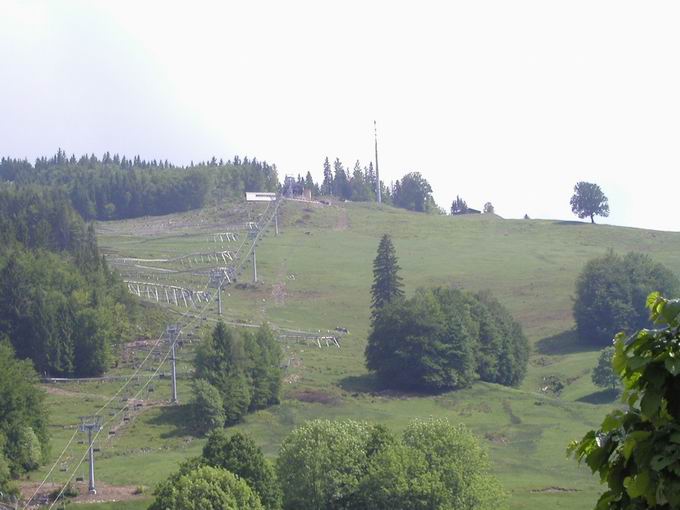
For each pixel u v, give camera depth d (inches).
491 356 6604.3
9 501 4082.2
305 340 7741.1
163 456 4923.7
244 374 5890.8
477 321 6737.2
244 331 6747.1
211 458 3609.7
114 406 5925.2
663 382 639.1
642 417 647.1
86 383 6569.9
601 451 667.4
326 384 6476.4
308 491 3713.1
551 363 7249.0
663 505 627.2
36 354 6850.4
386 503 3580.2
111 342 7170.3
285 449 3833.7
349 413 5841.5
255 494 3336.6
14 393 4788.4
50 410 5846.5
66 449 5068.9
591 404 5900.6
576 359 7199.8
